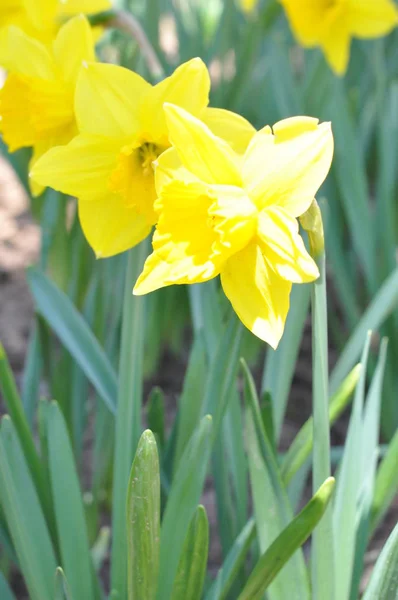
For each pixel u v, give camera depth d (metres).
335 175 1.28
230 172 0.68
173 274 0.68
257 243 0.68
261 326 0.67
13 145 0.79
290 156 0.67
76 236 1.00
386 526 1.03
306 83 1.38
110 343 0.97
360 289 1.44
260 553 0.78
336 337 1.34
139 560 0.70
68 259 1.02
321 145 0.67
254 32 1.35
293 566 0.73
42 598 0.77
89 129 0.72
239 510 0.82
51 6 0.85
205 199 0.69
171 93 0.71
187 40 1.51
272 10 1.33
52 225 1.02
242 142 0.72
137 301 0.75
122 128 0.72
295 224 0.66
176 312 1.32
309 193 0.67
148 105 0.72
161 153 0.73
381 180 1.18
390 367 1.14
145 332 1.23
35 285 0.87
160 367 1.35
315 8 1.27
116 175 0.72
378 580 0.72
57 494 0.76
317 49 1.52
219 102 1.34
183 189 0.68
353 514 0.74
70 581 0.77
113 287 1.06
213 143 0.68
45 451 0.82
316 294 0.68
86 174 0.73
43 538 0.77
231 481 0.97
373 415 0.79
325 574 0.72
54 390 0.93
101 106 0.72
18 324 1.42
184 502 0.74
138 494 0.69
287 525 0.71
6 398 0.80
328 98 1.32
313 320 0.68
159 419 0.83
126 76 0.72
